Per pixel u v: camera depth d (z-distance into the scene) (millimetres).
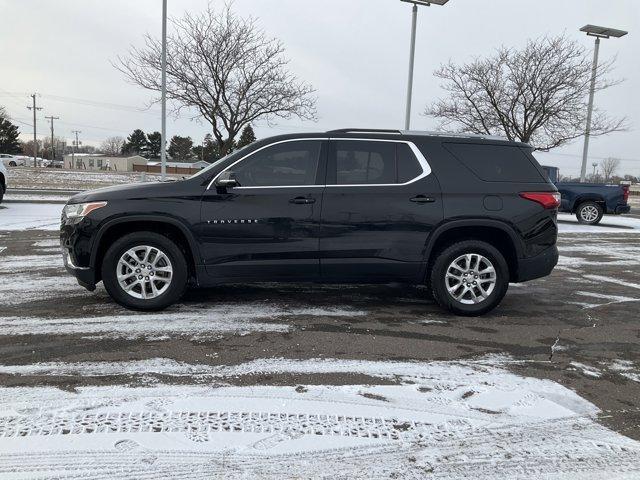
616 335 4852
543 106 17844
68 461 2607
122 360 3881
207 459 2674
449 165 5168
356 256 5031
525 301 6047
